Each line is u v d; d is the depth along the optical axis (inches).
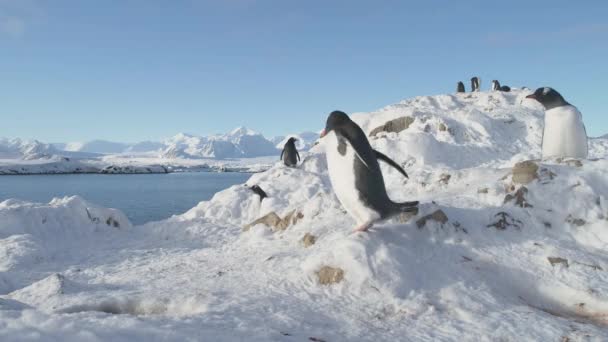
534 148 860.0
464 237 239.6
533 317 175.6
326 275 207.8
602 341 154.6
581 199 263.3
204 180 2534.5
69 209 438.9
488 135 893.2
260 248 296.8
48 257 335.9
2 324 96.7
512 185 280.5
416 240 229.3
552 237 248.2
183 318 140.0
